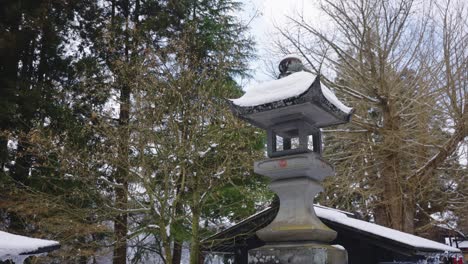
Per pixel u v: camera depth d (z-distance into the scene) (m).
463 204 16.06
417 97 14.03
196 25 14.59
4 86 13.05
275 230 4.62
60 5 14.97
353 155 14.55
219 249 10.21
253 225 8.74
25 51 14.48
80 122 12.90
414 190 14.09
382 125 15.35
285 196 4.82
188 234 11.59
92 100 13.30
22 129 11.86
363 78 14.48
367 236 7.55
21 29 13.63
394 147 13.87
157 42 15.28
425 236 20.08
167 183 9.81
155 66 11.67
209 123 10.81
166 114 11.22
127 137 10.48
